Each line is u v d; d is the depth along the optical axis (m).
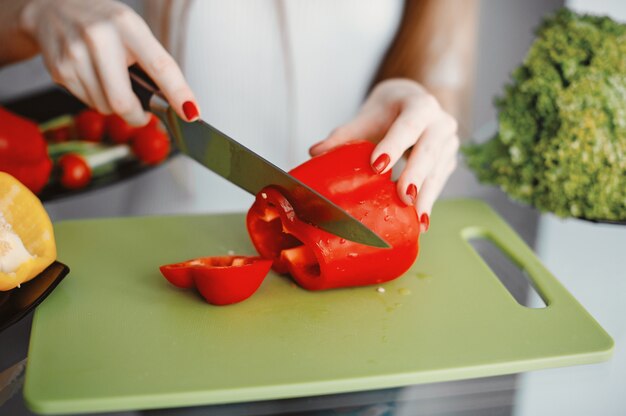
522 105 0.73
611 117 0.68
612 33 0.73
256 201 0.59
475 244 0.70
